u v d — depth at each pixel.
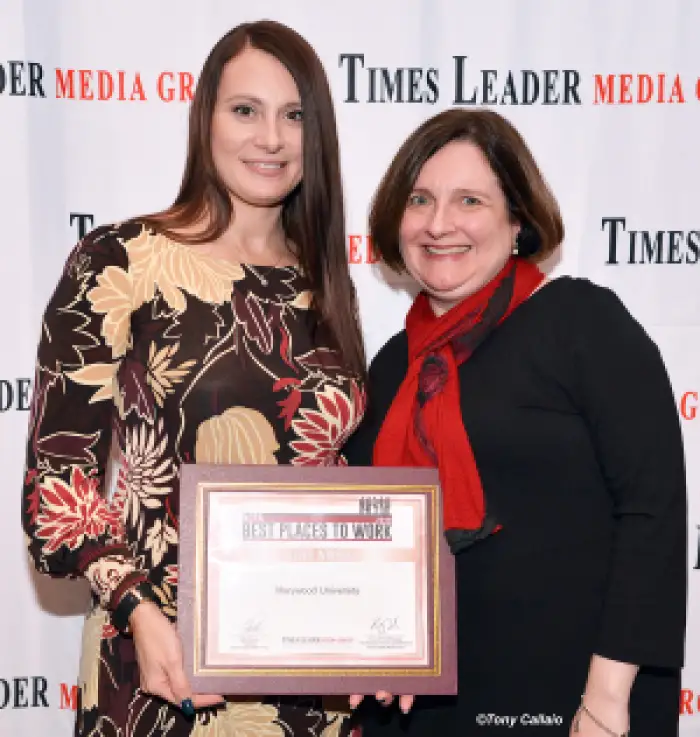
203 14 1.82
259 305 1.32
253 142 1.32
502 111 1.87
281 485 1.24
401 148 1.41
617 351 1.30
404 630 1.25
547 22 1.86
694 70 1.87
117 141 1.84
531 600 1.31
